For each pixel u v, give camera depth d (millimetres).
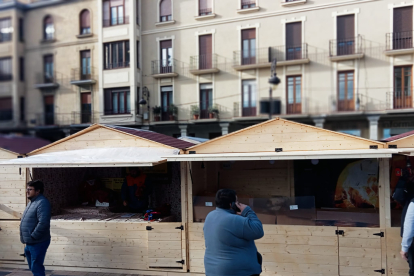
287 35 17141
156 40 18672
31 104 22188
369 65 16109
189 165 5336
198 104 18312
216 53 17953
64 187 6773
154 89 18812
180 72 18391
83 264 5562
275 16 17203
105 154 5371
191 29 18203
